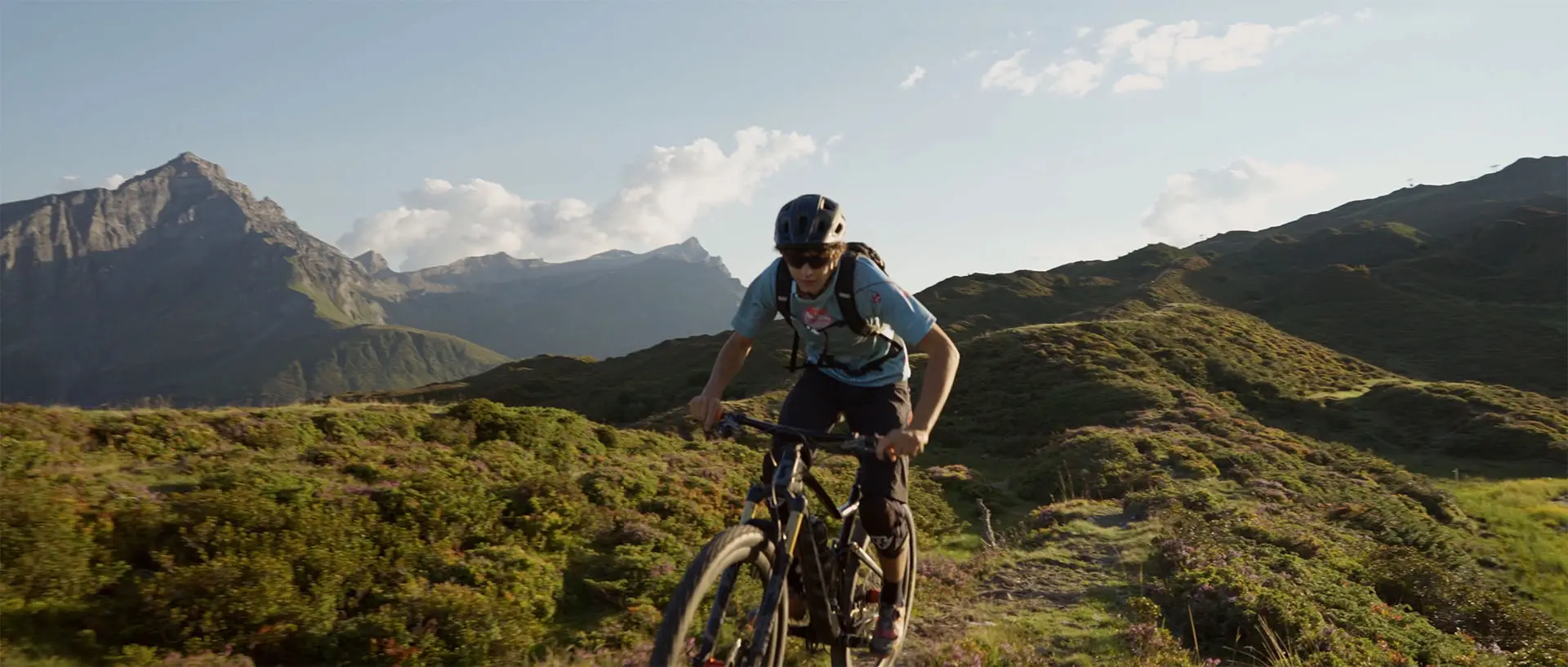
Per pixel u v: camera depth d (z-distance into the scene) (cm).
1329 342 9112
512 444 2316
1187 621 870
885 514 346
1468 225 17125
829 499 351
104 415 1905
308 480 1299
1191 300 10925
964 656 635
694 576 269
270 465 1534
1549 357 8162
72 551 892
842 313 328
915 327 321
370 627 866
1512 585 2020
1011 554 1221
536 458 2273
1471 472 4344
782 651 320
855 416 351
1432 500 3197
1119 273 13412
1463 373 7925
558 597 1074
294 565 973
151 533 991
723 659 315
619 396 7275
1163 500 1741
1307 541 1367
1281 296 11150
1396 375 7562
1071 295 11312
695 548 1399
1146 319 7444
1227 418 4366
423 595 943
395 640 852
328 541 1032
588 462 2369
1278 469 2956
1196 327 7419
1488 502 3438
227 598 854
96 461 1511
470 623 898
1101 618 846
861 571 391
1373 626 905
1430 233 17388
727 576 295
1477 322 9406
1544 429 4828
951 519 2061
